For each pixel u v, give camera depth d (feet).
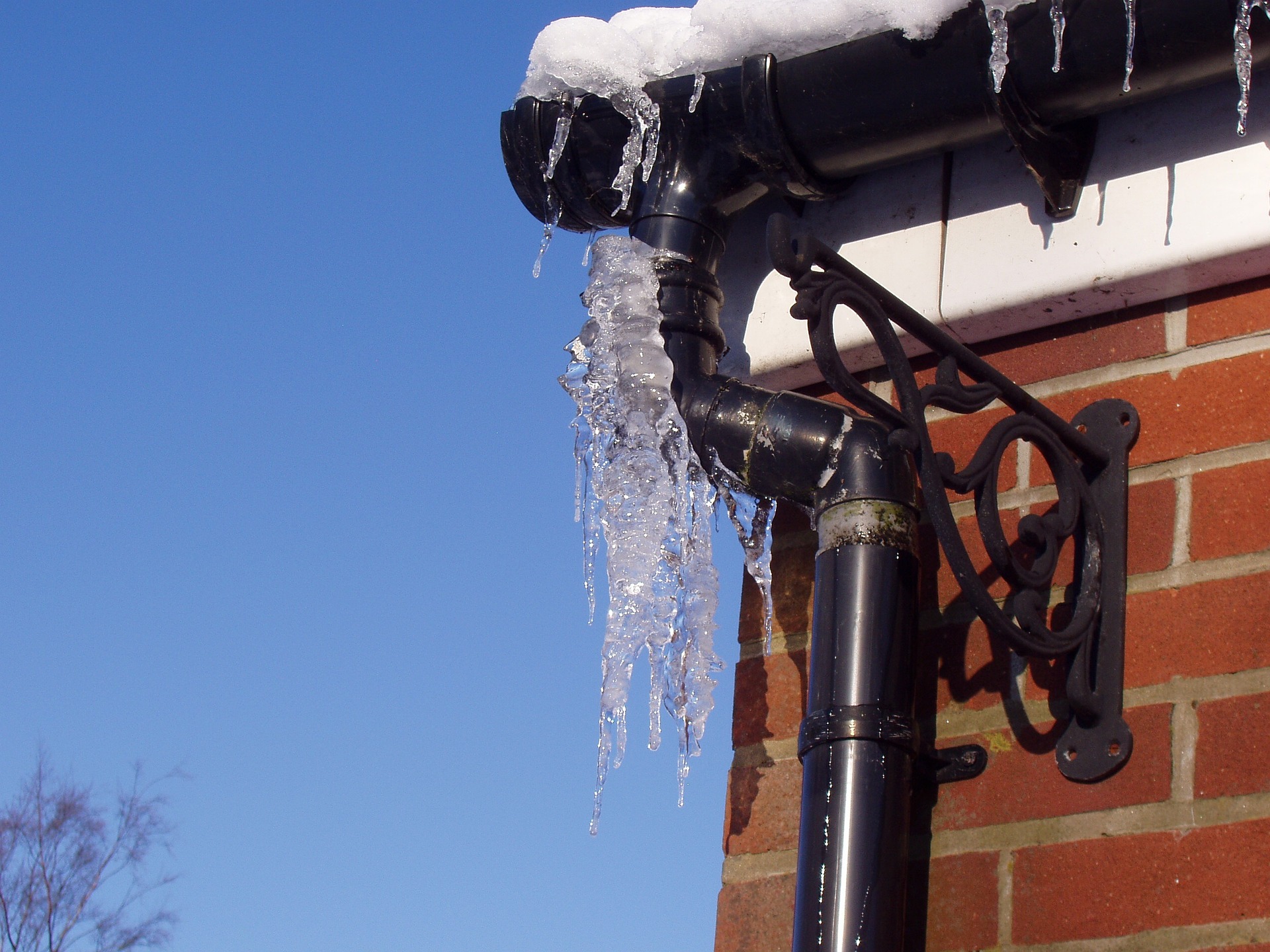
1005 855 6.07
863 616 6.18
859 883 5.73
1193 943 5.52
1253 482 6.12
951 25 6.37
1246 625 5.90
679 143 7.13
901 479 6.46
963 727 6.43
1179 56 6.08
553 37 7.23
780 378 7.43
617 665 6.27
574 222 7.76
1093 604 6.15
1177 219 6.41
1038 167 6.55
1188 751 5.83
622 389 6.52
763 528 6.88
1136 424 6.45
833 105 6.75
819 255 5.73
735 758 7.00
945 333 6.05
